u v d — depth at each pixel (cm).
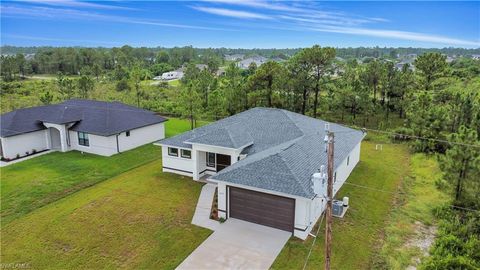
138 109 3531
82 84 5319
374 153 3003
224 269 1362
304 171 1736
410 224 1736
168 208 1906
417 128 2988
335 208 1805
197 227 1702
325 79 3938
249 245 1534
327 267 1163
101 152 2922
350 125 3775
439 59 4284
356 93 3744
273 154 1850
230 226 1709
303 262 1408
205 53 19338
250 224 1728
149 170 2541
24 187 2211
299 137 2234
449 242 1385
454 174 1738
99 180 2342
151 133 3328
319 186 1141
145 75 8238
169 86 6719
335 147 2227
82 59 10325
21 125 2922
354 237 1606
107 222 1752
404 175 2448
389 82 3834
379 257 1452
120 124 3031
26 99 5047
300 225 1591
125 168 2584
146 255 1470
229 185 1752
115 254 1481
